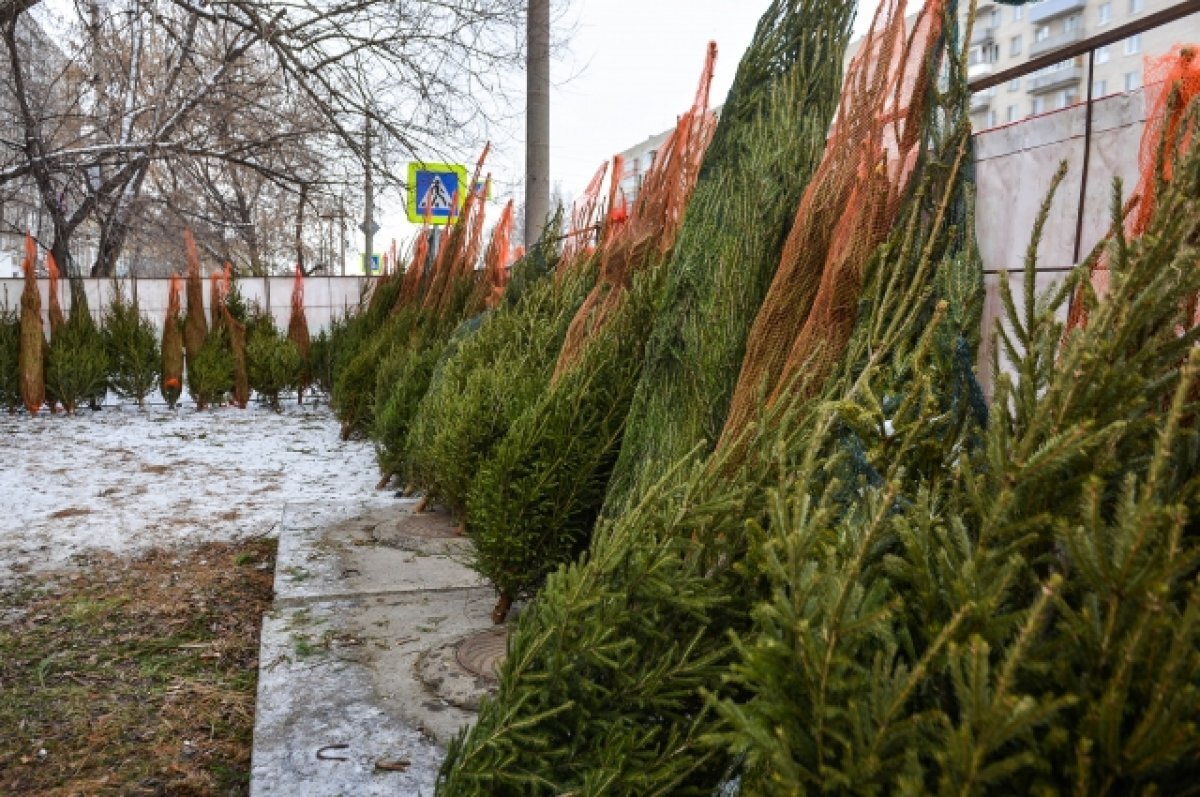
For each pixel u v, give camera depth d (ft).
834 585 4.03
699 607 6.25
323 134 46.29
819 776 3.79
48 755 9.92
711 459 7.22
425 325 29.73
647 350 10.87
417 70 42.93
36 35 46.62
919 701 3.99
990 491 4.55
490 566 12.03
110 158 49.90
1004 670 3.25
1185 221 4.47
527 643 6.68
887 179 8.34
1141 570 3.48
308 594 14.20
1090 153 8.91
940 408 6.37
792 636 4.04
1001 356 9.82
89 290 47.16
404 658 11.53
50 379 37.24
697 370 9.60
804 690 3.94
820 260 8.70
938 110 8.41
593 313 13.98
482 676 10.76
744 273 9.59
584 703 6.38
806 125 10.16
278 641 12.17
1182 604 3.86
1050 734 3.37
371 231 55.31
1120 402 4.33
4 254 119.85
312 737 9.37
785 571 4.36
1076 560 3.66
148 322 40.81
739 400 8.66
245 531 19.44
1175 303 4.46
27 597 15.30
